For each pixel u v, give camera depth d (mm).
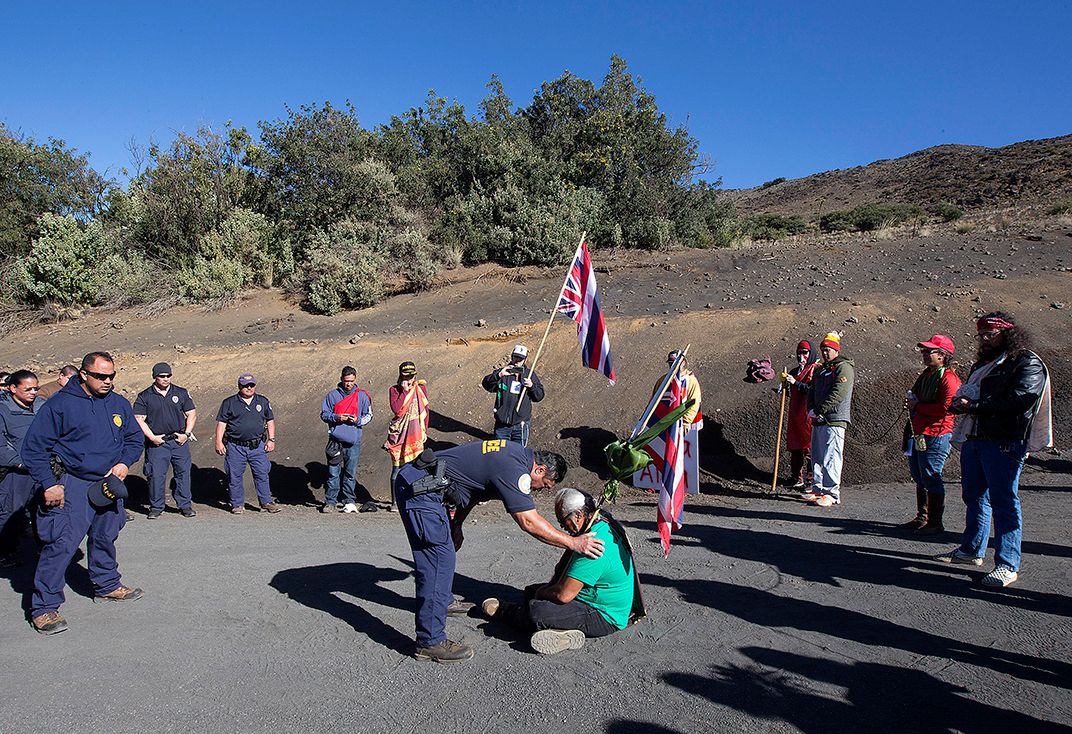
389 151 22156
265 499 9406
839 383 7875
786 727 3529
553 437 10398
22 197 23750
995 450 5219
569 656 4395
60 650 4586
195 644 4660
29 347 16062
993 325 5281
